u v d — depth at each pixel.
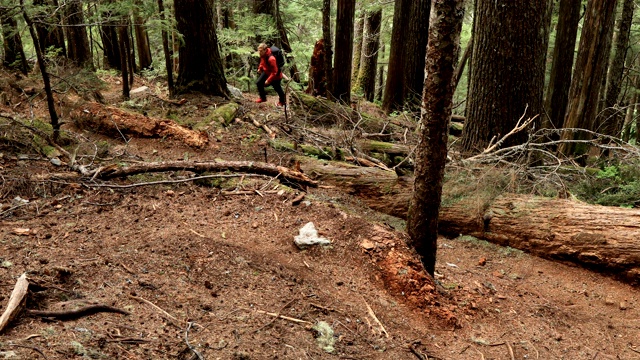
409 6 12.32
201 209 4.95
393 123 9.78
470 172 5.96
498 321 3.97
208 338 2.77
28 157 5.46
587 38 8.62
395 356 3.16
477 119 7.28
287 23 17.33
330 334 3.18
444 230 5.76
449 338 3.61
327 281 3.96
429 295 3.92
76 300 2.81
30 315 2.53
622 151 7.61
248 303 3.34
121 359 2.34
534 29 6.77
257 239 4.44
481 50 7.08
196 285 3.43
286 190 5.41
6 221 4.11
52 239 3.85
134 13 7.09
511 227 5.32
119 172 5.34
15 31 5.68
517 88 6.95
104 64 13.62
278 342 2.92
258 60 14.41
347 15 10.85
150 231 4.25
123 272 3.36
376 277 4.09
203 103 8.78
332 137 7.95
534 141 7.19
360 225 4.57
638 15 17.22
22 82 7.78
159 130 7.02
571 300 4.50
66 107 7.20
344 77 11.31
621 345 3.87
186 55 9.21
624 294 4.56
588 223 4.91
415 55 12.70
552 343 3.78
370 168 6.53
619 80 13.14
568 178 6.77
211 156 6.74
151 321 2.81
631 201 5.88
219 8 15.84
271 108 9.30
